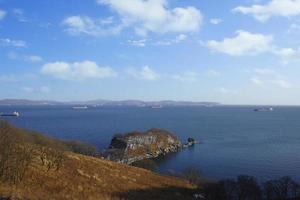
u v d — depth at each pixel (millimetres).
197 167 116938
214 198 68250
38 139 83750
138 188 61156
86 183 54500
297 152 144875
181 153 152750
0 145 43312
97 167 67562
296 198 69625
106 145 163375
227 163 123875
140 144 152500
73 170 59500
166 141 165750
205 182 78812
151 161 133250
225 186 69750
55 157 59938
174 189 67375
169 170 113750
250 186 69750
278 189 71688
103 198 46562
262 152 146125
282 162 123812
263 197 72250
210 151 154000
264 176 102375
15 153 45531
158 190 63531
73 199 39500
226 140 189500
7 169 42438
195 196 65438
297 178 99875
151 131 173125
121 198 50844
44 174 51031
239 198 69000
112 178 63000
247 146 165375
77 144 127500
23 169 46219
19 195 32656
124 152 139625
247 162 124812
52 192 42844
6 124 49188
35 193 37250
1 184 39094
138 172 75500
